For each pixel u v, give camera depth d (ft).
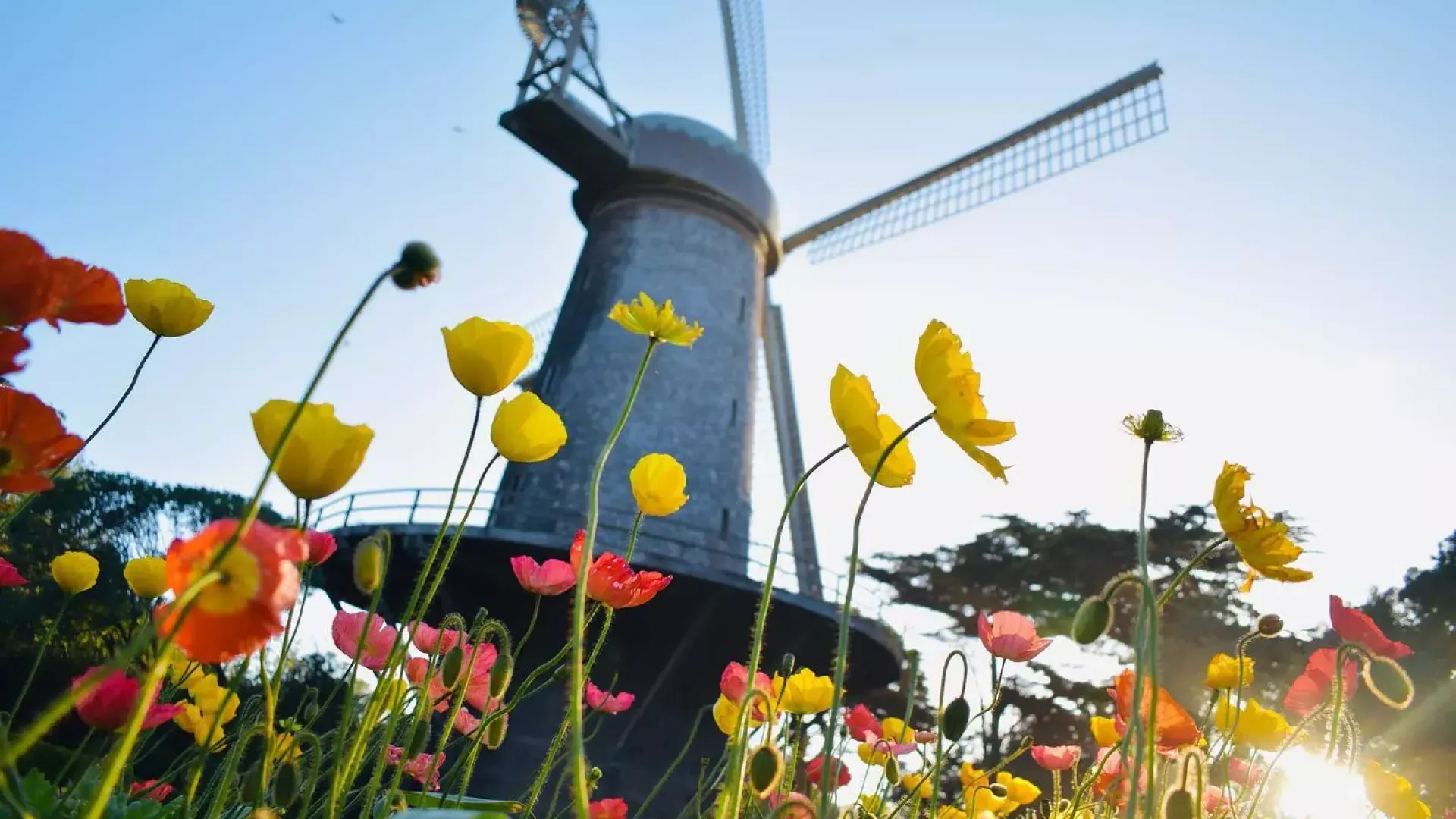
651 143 78.48
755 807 7.25
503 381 6.73
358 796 7.07
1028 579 101.60
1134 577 5.33
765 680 7.91
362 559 5.71
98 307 5.25
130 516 72.18
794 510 84.38
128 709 5.71
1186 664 87.66
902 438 5.98
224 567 3.79
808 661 59.98
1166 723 6.98
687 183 77.36
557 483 62.80
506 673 7.04
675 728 55.83
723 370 70.79
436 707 8.38
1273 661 83.30
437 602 54.95
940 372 6.23
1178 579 5.94
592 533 4.77
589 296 73.36
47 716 3.49
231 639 3.78
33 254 4.83
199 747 7.01
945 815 9.57
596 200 81.35
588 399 66.59
